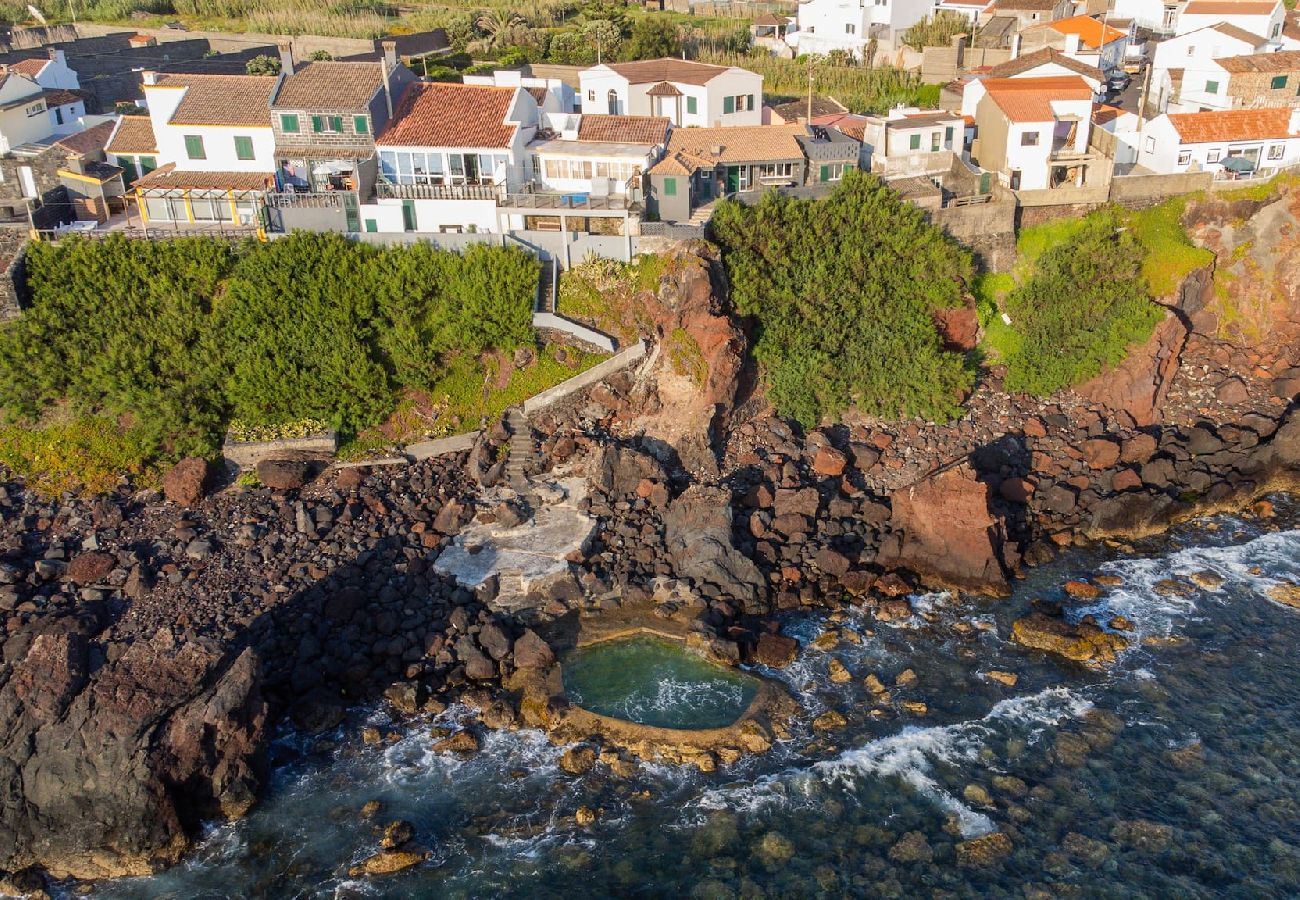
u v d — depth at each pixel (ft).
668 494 180.34
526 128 224.74
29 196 222.07
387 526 176.24
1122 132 269.03
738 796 134.41
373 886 124.26
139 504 178.60
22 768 129.39
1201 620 164.14
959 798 133.39
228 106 224.53
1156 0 368.68
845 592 171.32
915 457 197.36
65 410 186.39
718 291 193.06
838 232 211.82
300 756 143.64
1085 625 162.30
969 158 255.70
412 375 194.29
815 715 147.33
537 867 125.80
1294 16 355.15
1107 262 217.36
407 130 216.95
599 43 326.44
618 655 158.61
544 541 173.88
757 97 267.39
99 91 305.12
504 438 191.52
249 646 142.82
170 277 195.11
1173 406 215.72
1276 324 229.66
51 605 156.76
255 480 183.52
